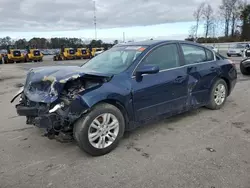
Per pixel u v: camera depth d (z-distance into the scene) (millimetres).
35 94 3357
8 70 17344
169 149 3455
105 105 3301
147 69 3502
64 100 3100
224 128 4188
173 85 4059
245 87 7656
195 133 4004
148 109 3775
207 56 4949
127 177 2793
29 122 3545
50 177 2832
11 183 2727
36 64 25500
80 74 3170
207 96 4887
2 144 3736
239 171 2838
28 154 3404
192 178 2730
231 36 54594
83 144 3164
